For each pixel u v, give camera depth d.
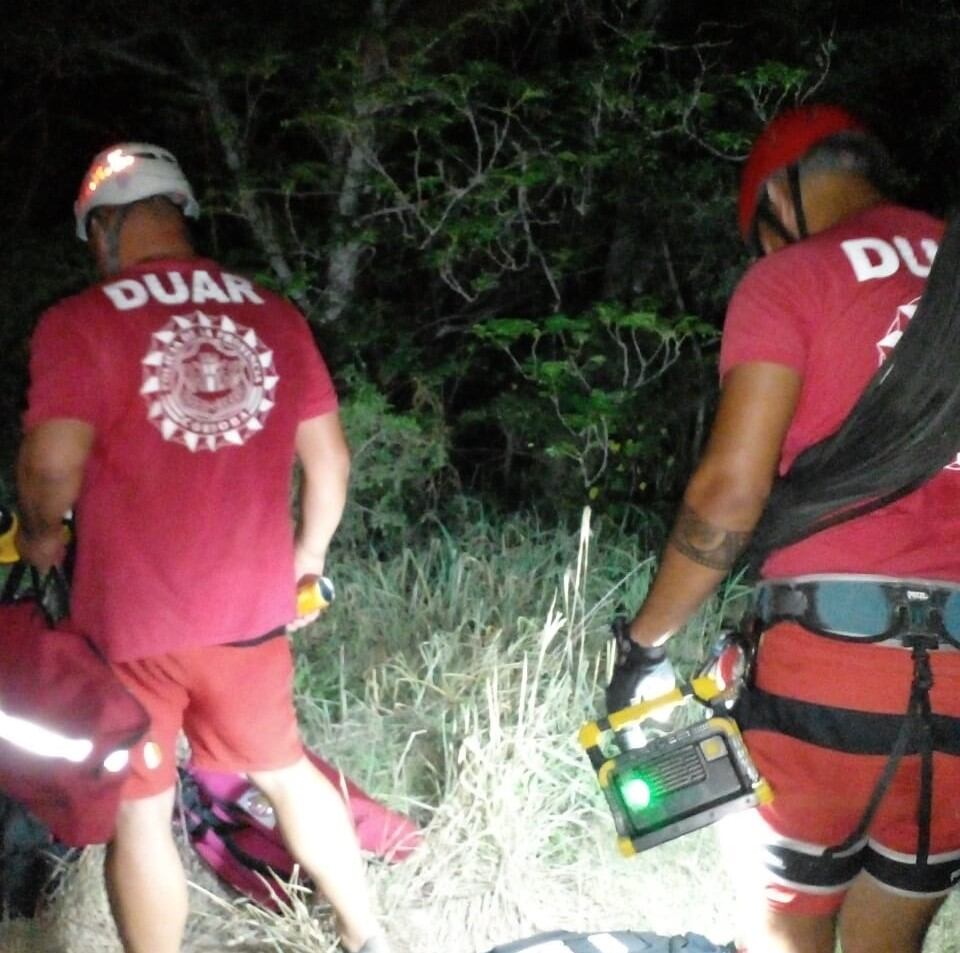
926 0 6.93
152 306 2.67
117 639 2.69
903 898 2.28
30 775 2.53
